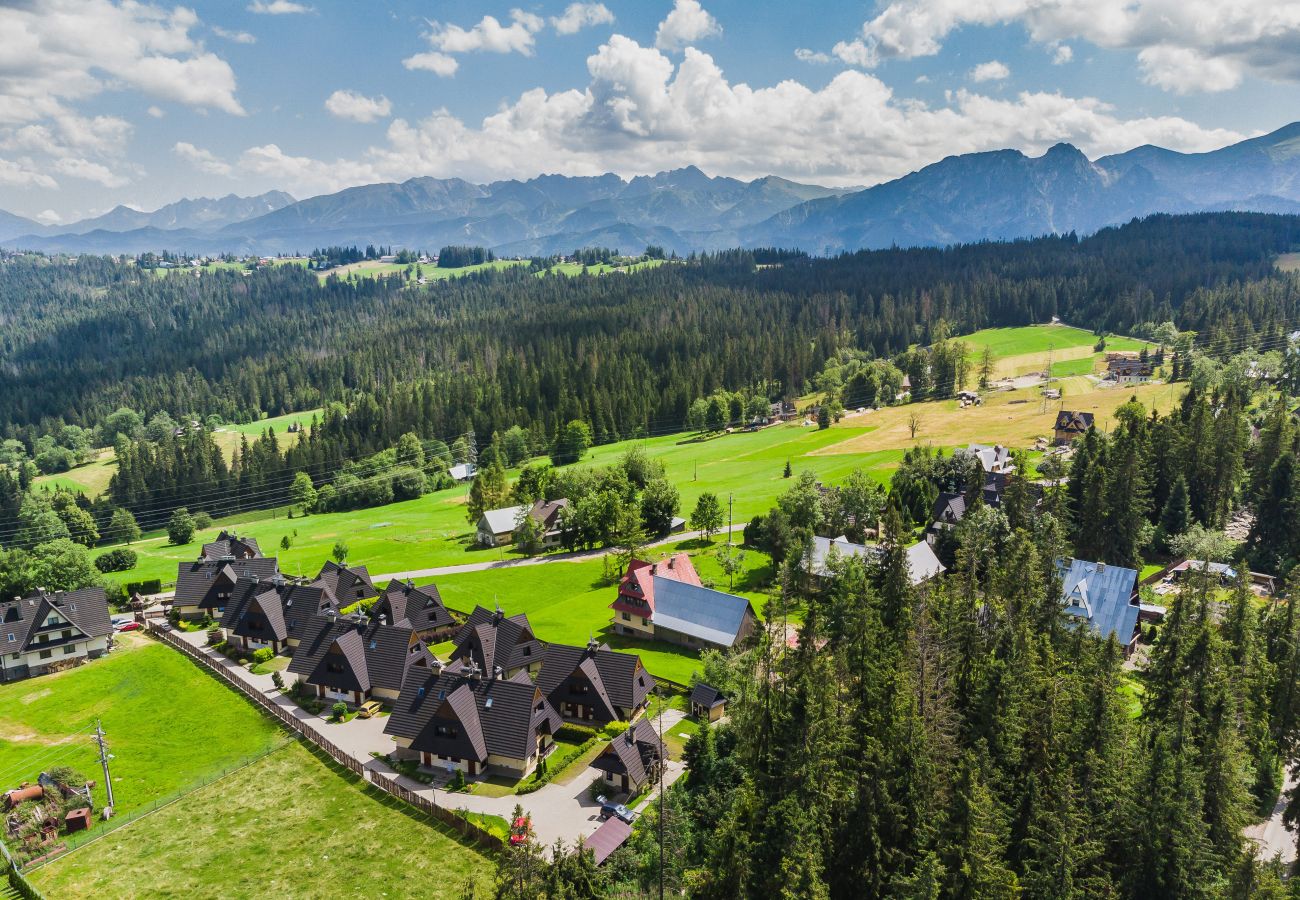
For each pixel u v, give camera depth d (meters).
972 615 70.12
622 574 134.75
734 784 65.31
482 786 72.81
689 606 105.50
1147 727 61.16
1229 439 125.06
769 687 63.06
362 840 65.38
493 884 58.84
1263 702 68.88
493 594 128.50
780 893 47.00
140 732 85.12
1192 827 48.22
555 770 74.88
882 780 49.34
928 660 60.19
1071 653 73.56
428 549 163.75
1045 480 154.75
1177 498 124.44
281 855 63.78
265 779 74.81
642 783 71.12
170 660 103.06
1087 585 99.56
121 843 66.00
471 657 94.00
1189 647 65.81
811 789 50.69
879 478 181.88
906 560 82.81
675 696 89.00
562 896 47.69
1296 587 80.50
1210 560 114.00
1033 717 56.88
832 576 108.44
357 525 195.75
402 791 70.94
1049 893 45.72
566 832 65.50
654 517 156.62
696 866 56.22
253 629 105.44
